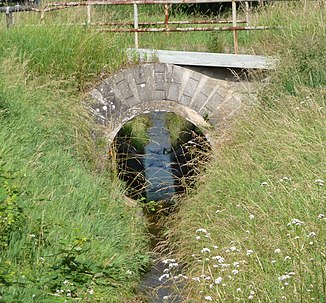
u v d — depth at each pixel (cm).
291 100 1355
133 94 1599
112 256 1066
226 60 1587
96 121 1570
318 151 1146
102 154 1520
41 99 1445
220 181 1254
